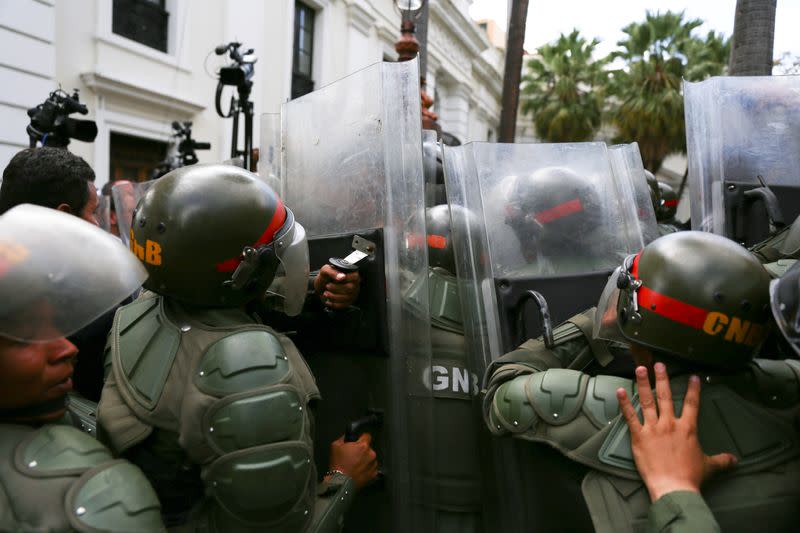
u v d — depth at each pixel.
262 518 0.89
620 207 1.65
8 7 5.40
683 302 0.92
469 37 15.01
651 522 0.83
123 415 0.98
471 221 1.51
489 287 1.47
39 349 0.77
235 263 1.02
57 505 0.70
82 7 6.30
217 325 1.01
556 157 1.62
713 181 1.81
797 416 0.94
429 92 12.92
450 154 1.56
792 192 1.79
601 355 1.29
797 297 0.80
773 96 1.83
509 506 1.31
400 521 1.36
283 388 0.93
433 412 1.44
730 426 0.92
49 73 5.80
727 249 0.94
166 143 7.56
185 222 0.99
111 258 0.79
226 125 8.20
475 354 1.51
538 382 1.04
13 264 0.72
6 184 1.40
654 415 0.90
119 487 0.75
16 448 0.74
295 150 1.67
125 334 1.09
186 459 0.95
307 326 1.55
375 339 1.36
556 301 1.47
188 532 0.93
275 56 9.02
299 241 1.14
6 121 5.45
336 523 1.09
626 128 15.61
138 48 6.90
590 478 0.94
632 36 15.48
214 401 0.89
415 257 1.39
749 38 3.09
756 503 0.88
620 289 1.03
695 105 1.83
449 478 1.62
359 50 10.94
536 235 1.54
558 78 17.55
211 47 7.99
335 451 1.27
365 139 1.43
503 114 5.01
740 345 0.91
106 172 6.68
